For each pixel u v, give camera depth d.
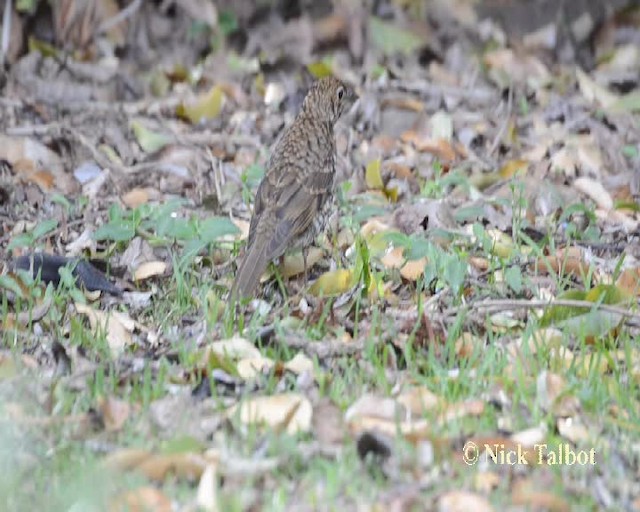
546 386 10.08
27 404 9.91
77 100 17.62
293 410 9.62
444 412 9.76
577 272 12.95
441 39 20.61
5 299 11.74
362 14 20.48
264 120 17.30
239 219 14.30
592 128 17.16
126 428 9.60
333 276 12.19
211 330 11.34
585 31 20.80
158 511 8.47
